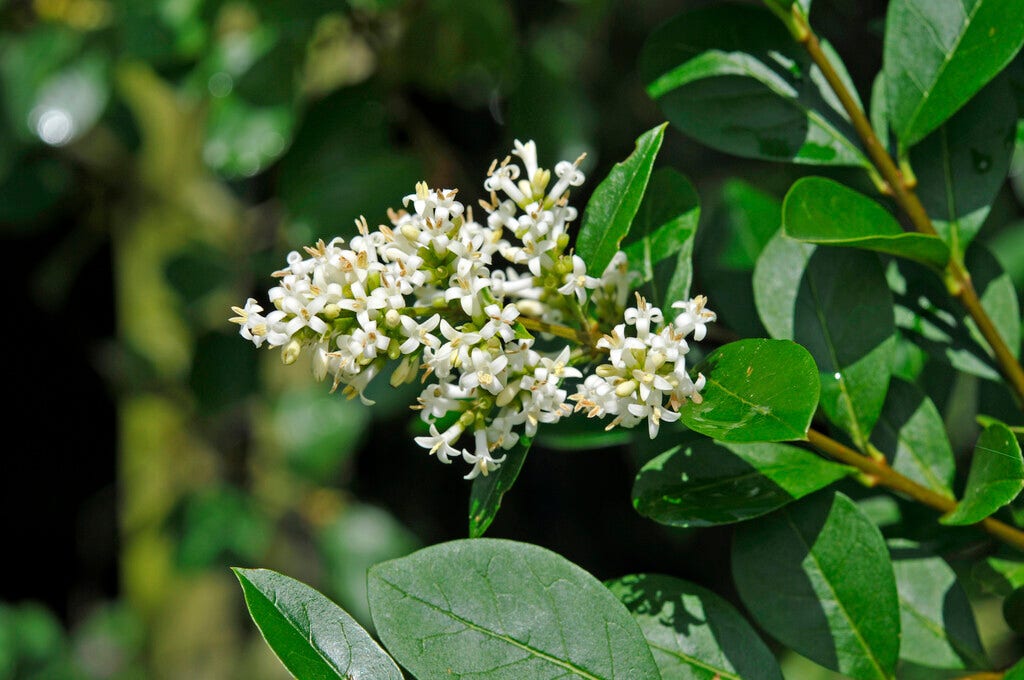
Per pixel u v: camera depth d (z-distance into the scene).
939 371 0.60
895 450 0.56
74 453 0.99
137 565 1.00
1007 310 0.56
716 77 0.56
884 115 0.56
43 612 0.94
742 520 0.52
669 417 0.49
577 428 0.55
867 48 0.88
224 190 0.89
